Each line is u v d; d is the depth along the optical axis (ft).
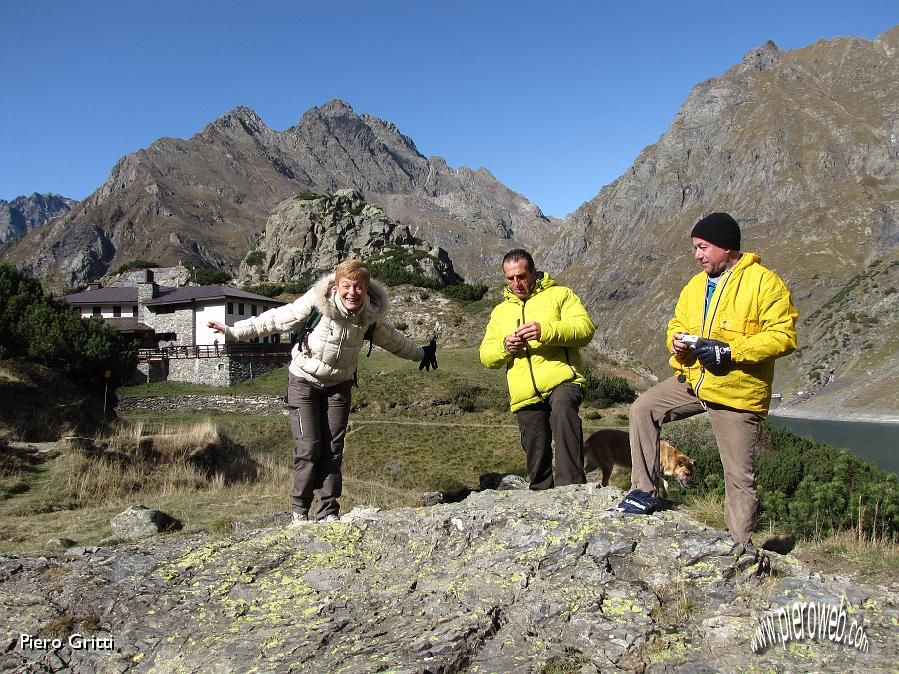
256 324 18.29
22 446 38.70
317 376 17.97
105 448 40.27
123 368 81.97
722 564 11.48
